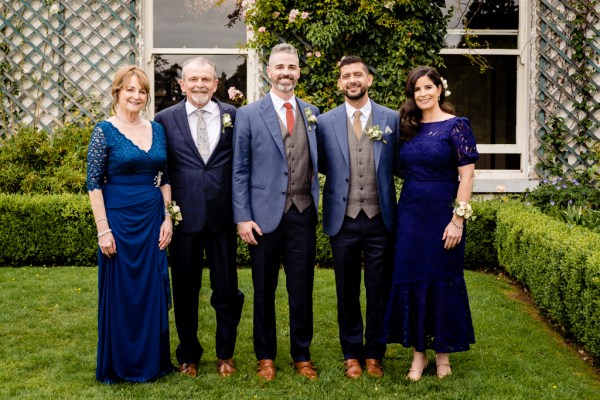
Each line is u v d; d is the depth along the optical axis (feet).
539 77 22.12
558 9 21.85
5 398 9.55
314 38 20.71
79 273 17.24
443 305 10.59
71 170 20.12
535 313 14.48
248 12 21.35
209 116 10.66
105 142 10.24
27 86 22.06
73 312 13.88
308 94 21.72
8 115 22.04
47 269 17.94
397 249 10.78
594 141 21.75
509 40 23.26
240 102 22.88
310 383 10.34
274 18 21.24
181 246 10.58
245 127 10.48
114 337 10.29
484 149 23.27
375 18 21.30
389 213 10.83
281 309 14.12
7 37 21.84
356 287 11.03
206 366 11.10
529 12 22.27
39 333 12.53
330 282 16.25
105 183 10.50
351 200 10.73
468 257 18.49
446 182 10.64
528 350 11.96
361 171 10.71
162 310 10.50
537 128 22.22
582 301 11.41
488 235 18.33
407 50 21.63
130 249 10.27
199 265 10.75
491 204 18.90
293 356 10.88
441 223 10.59
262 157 10.50
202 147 10.52
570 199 20.33
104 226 10.21
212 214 10.49
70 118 22.06
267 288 10.67
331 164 10.84
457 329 10.62
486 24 23.24
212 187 10.48
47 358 11.22
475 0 23.08
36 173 20.43
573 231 13.67
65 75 21.86
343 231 10.78
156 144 10.39
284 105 10.59
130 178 10.32
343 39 21.40
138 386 10.09
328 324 13.30
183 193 10.51
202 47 22.75
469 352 11.80
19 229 18.38
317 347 12.05
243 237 10.50
